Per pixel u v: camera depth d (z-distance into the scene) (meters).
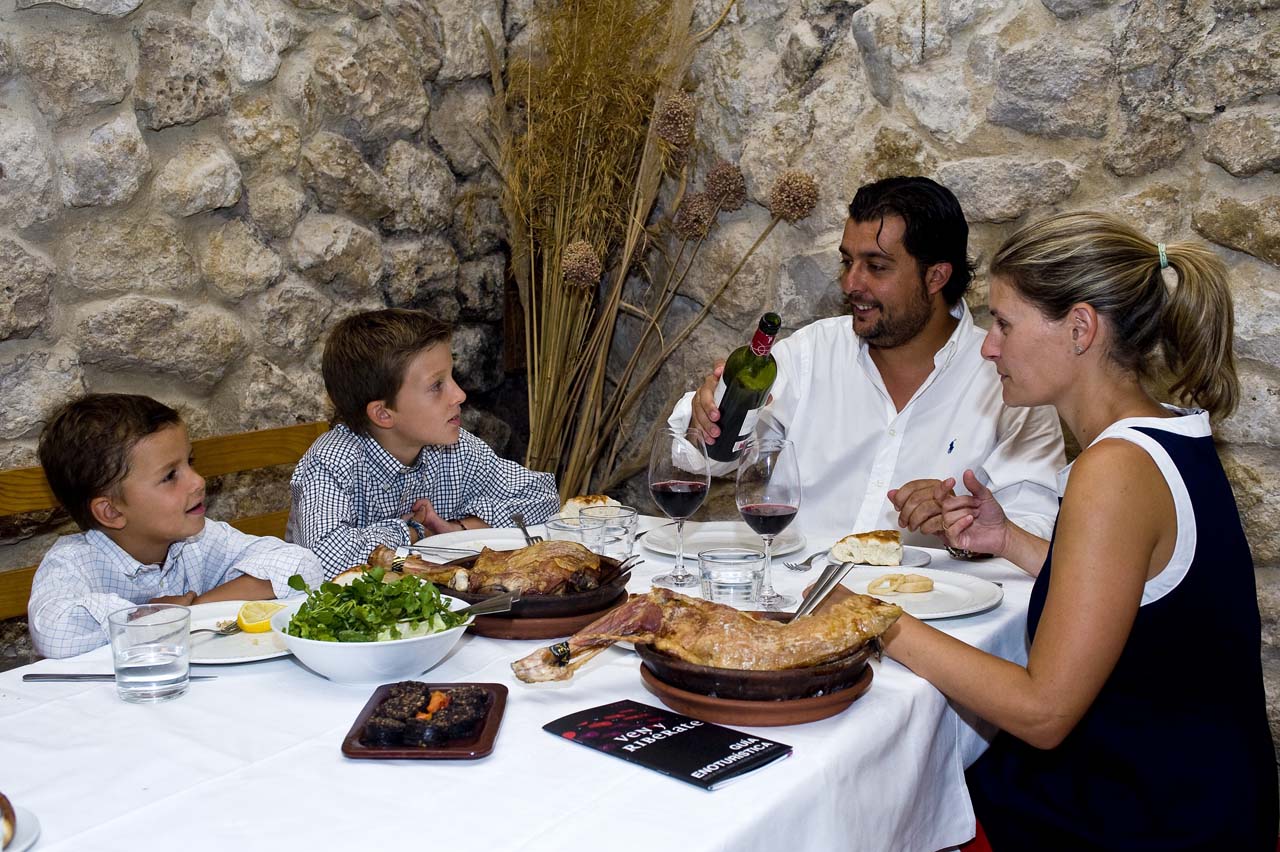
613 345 3.33
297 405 2.66
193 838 0.80
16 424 2.14
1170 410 1.27
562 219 2.95
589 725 0.99
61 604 1.41
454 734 0.95
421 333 2.02
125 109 2.27
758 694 0.99
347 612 1.13
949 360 2.11
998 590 1.40
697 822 0.81
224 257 2.48
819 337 2.27
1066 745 1.26
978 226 2.53
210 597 1.54
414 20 2.85
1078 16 2.33
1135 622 1.18
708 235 2.99
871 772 0.99
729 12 2.85
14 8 2.10
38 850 0.79
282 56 2.55
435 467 2.24
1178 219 2.28
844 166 2.69
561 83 2.86
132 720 1.04
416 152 2.90
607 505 1.82
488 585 1.28
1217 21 2.17
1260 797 1.19
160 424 1.57
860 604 1.04
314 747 0.96
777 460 1.45
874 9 2.57
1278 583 2.23
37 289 2.15
